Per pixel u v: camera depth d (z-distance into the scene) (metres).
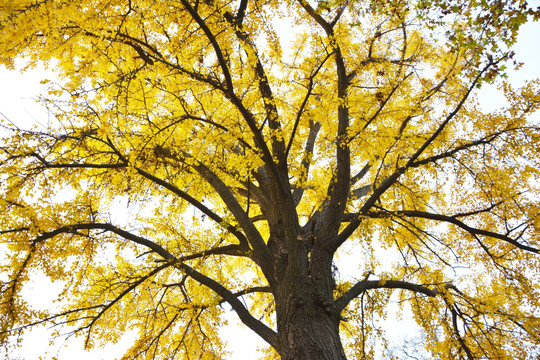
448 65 5.41
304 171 4.48
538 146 4.53
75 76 3.36
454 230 5.69
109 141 4.02
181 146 4.39
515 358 5.23
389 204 5.88
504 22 2.72
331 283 4.13
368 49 5.52
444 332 5.44
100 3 3.17
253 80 3.89
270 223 5.02
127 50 3.52
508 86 4.85
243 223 4.59
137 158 3.99
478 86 3.37
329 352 3.35
